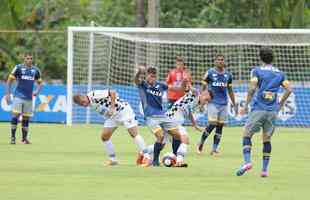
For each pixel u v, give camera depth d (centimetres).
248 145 4291
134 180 4103
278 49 8662
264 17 11394
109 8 12488
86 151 5628
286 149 6000
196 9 12169
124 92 8400
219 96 5612
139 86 4744
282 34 8456
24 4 11225
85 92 8625
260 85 4216
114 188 3812
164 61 8850
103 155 5366
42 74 11119
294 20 10800
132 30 8162
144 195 3603
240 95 8338
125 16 12244
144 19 10644
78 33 8662
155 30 8150
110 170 4525
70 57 8250
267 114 4216
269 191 3769
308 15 11700
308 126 8338
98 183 3981
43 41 11281
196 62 8888
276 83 4212
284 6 11256
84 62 8700
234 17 11825
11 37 11138
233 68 8925
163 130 4803
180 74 6034
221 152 5738
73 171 4462
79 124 8288
